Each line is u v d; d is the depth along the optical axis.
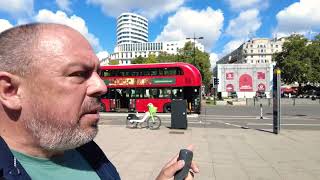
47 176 1.64
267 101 56.69
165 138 16.48
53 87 1.52
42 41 1.54
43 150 1.63
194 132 18.84
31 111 1.54
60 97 1.54
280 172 9.79
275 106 18.56
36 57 1.52
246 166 10.56
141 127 21.09
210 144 14.78
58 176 1.68
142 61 101.06
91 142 1.99
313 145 14.56
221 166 10.56
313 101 60.38
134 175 9.34
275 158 11.80
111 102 32.72
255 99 56.50
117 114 32.00
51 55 1.53
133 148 13.57
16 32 1.58
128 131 19.19
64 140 1.57
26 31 1.57
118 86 32.75
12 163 1.47
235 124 23.80
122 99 32.69
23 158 1.60
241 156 12.18
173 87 31.70
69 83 1.55
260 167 10.43
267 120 26.89
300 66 86.56
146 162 10.97
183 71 31.56
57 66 1.53
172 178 1.92
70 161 1.81
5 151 1.46
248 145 14.56
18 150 1.60
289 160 11.45
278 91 18.42
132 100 32.34
